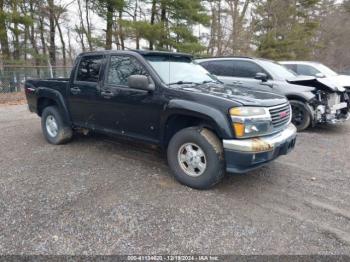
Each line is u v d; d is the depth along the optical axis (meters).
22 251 2.43
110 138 5.86
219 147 3.41
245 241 2.62
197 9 20.75
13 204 3.17
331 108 6.57
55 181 3.78
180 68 4.37
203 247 2.53
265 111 3.37
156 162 4.54
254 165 3.31
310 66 10.09
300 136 6.45
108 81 4.39
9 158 4.66
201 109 3.37
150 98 3.84
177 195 3.44
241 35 23.08
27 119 8.05
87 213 3.01
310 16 31.09
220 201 3.32
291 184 3.85
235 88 4.11
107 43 20.66
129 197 3.37
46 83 5.46
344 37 34.91
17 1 15.91
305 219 3.00
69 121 5.14
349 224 2.92
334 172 4.30
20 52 18.52
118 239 2.61
